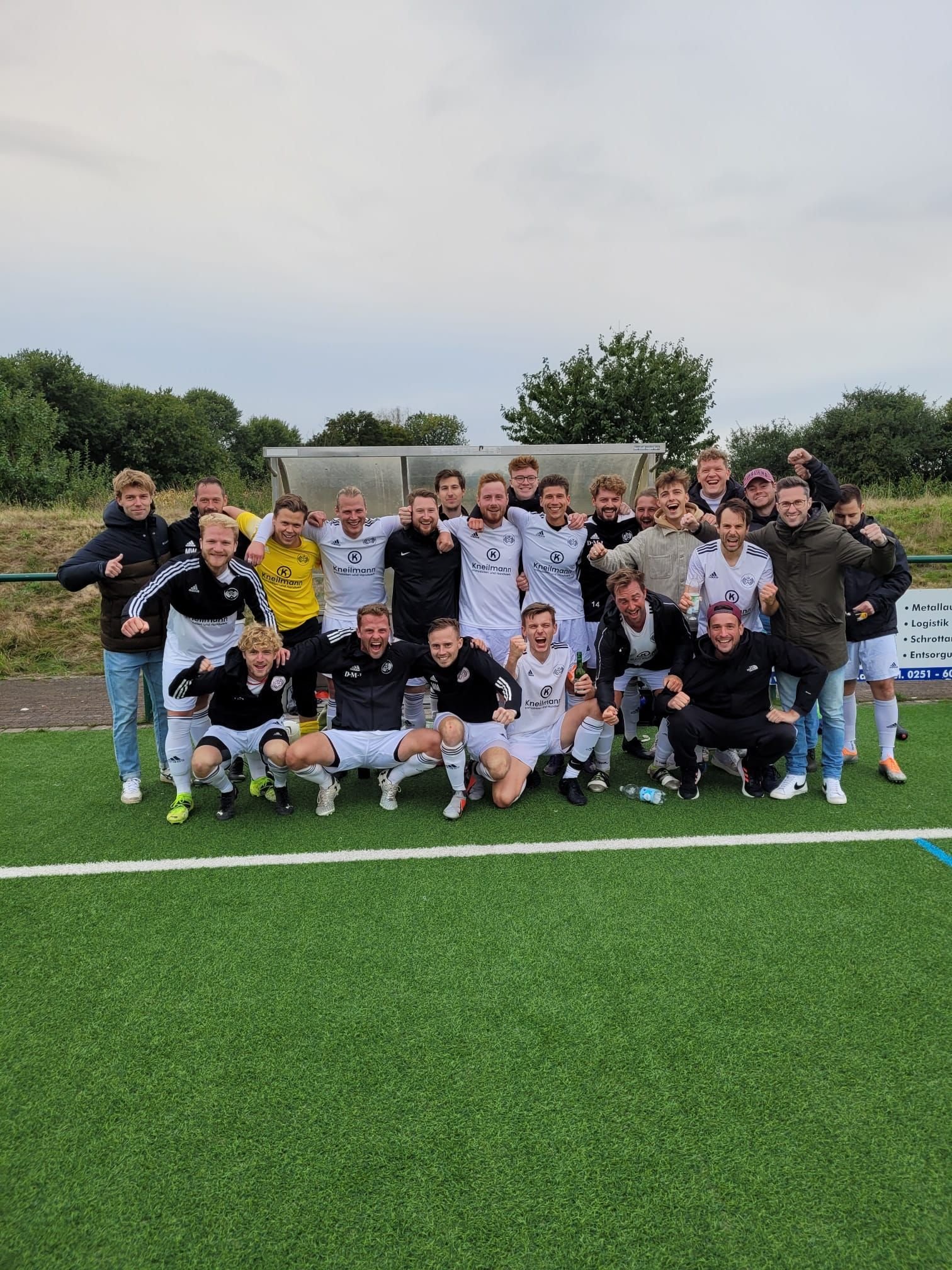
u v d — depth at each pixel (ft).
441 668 14.25
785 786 14.74
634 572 14.24
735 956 9.36
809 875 11.46
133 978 9.05
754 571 14.38
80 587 13.76
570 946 9.61
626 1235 5.70
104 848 12.84
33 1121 6.89
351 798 15.28
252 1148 6.55
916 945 9.57
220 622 14.62
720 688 14.15
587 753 14.52
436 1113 6.89
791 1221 5.82
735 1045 7.73
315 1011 8.39
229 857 12.38
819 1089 7.13
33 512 43.11
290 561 16.65
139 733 20.21
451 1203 5.98
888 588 15.42
